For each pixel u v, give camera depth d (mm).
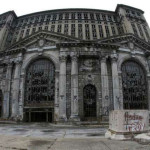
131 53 34062
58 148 6758
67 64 31297
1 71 35062
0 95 33875
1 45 49875
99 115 28797
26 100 31719
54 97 30594
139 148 6512
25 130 19703
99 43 31750
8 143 7898
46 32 33938
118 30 52562
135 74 34000
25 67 33000
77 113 27672
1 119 30438
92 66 31406
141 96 32844
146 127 10070
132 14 56000
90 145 7281
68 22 52031
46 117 30250
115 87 29922
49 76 32312
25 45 34250
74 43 31484
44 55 32812
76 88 28953
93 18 53688
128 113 9883
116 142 8031
